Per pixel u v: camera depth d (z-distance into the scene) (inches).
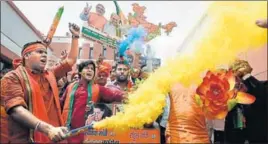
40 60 93.3
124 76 107.9
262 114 110.2
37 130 81.7
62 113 98.7
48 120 89.4
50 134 79.1
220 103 75.6
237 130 110.3
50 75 97.9
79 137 90.7
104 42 112.1
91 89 101.5
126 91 100.9
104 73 110.3
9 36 164.7
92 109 95.3
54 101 94.4
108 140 81.6
